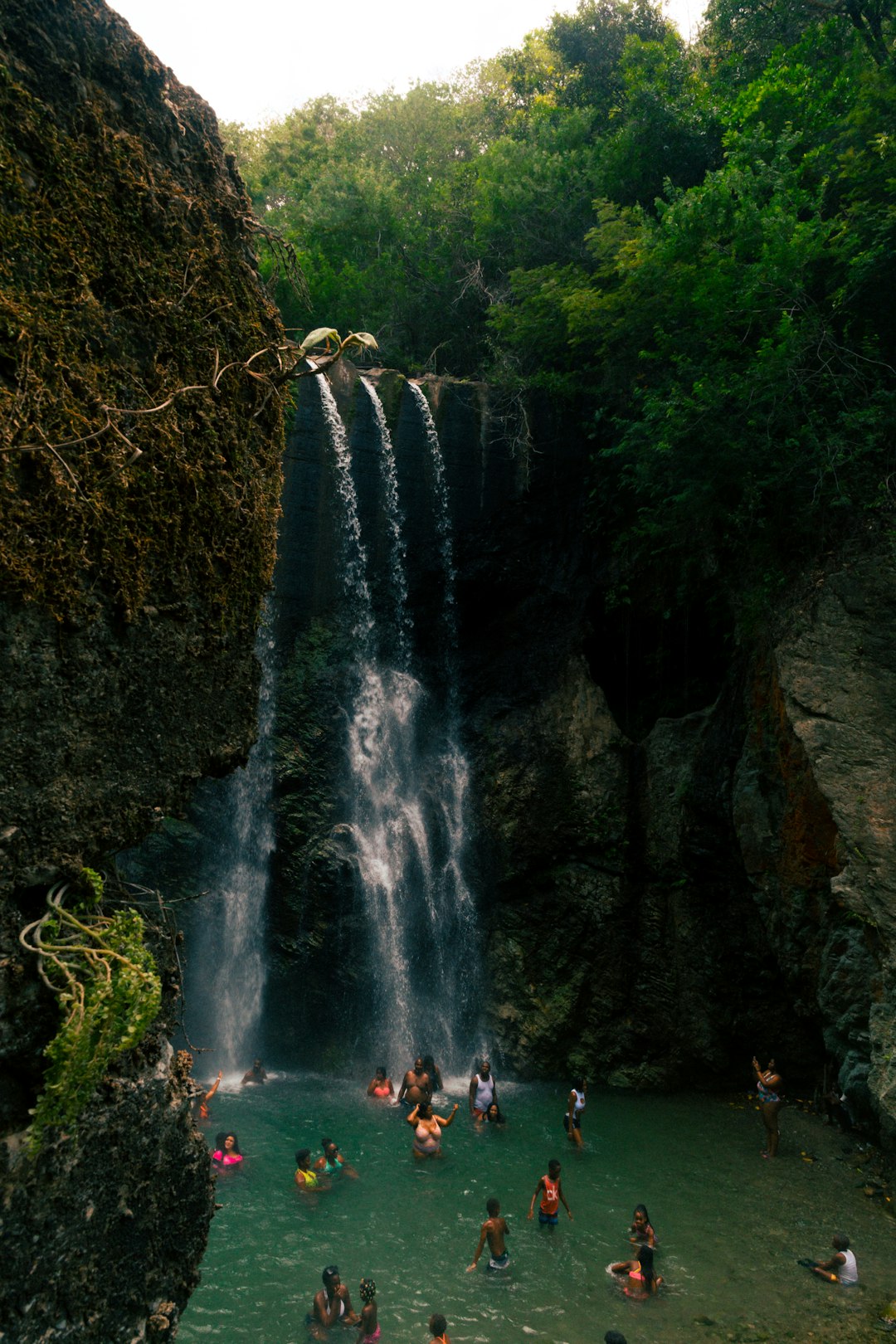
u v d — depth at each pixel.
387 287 22.52
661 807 16.25
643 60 20.73
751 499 13.80
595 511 18.58
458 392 18.61
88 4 3.57
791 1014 14.96
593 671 18.75
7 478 2.98
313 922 16.20
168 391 3.73
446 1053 16.23
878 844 11.67
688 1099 14.70
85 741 3.30
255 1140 12.30
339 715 17.22
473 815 17.38
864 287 13.44
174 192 3.90
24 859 3.04
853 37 15.94
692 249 14.12
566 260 20.55
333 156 31.25
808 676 13.05
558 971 16.06
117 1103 3.40
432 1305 8.59
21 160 3.18
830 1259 9.29
